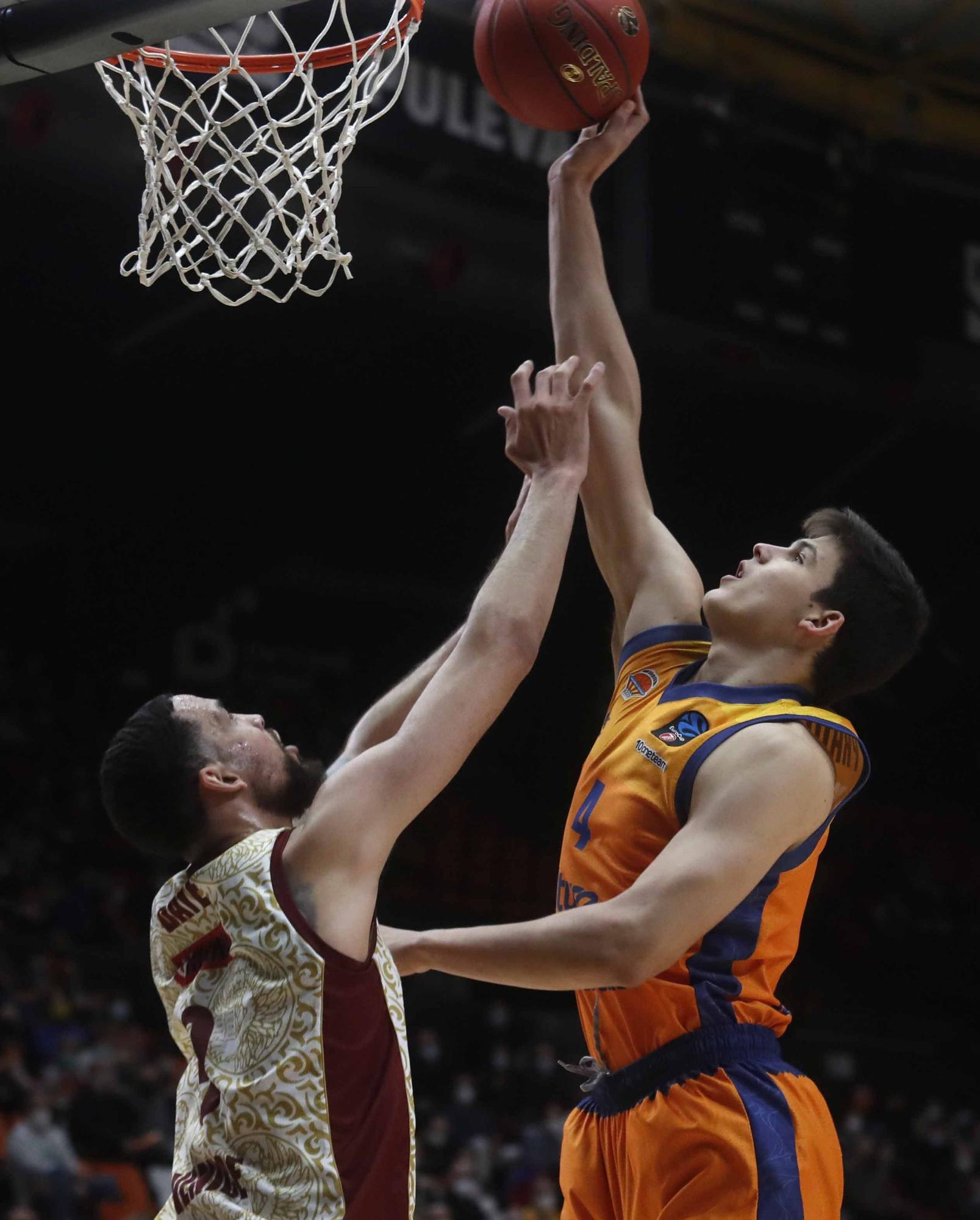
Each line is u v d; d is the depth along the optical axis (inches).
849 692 118.4
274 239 430.9
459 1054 655.8
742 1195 103.7
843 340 545.3
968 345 567.8
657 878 101.9
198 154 144.6
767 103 544.1
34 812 720.3
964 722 971.9
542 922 102.2
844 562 117.3
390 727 121.2
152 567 738.2
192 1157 91.3
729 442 678.5
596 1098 115.0
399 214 525.0
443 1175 536.7
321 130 147.9
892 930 895.1
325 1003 89.5
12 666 792.9
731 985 109.1
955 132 582.6
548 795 905.5
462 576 832.3
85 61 132.6
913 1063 773.9
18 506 693.3
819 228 548.4
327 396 634.2
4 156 468.1
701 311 515.5
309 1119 88.0
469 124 467.2
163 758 96.3
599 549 131.1
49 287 539.8
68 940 627.2
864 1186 606.5
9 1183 422.3
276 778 99.1
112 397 609.0
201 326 571.2
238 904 91.6
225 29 321.7
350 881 92.5
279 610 893.2
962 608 853.2
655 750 112.4
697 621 124.1
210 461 665.6
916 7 549.3
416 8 155.9
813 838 110.4
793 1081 109.3
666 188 517.0
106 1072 475.5
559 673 904.9
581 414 109.0
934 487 738.2
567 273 135.8
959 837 980.6
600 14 132.6
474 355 611.5
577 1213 115.0
